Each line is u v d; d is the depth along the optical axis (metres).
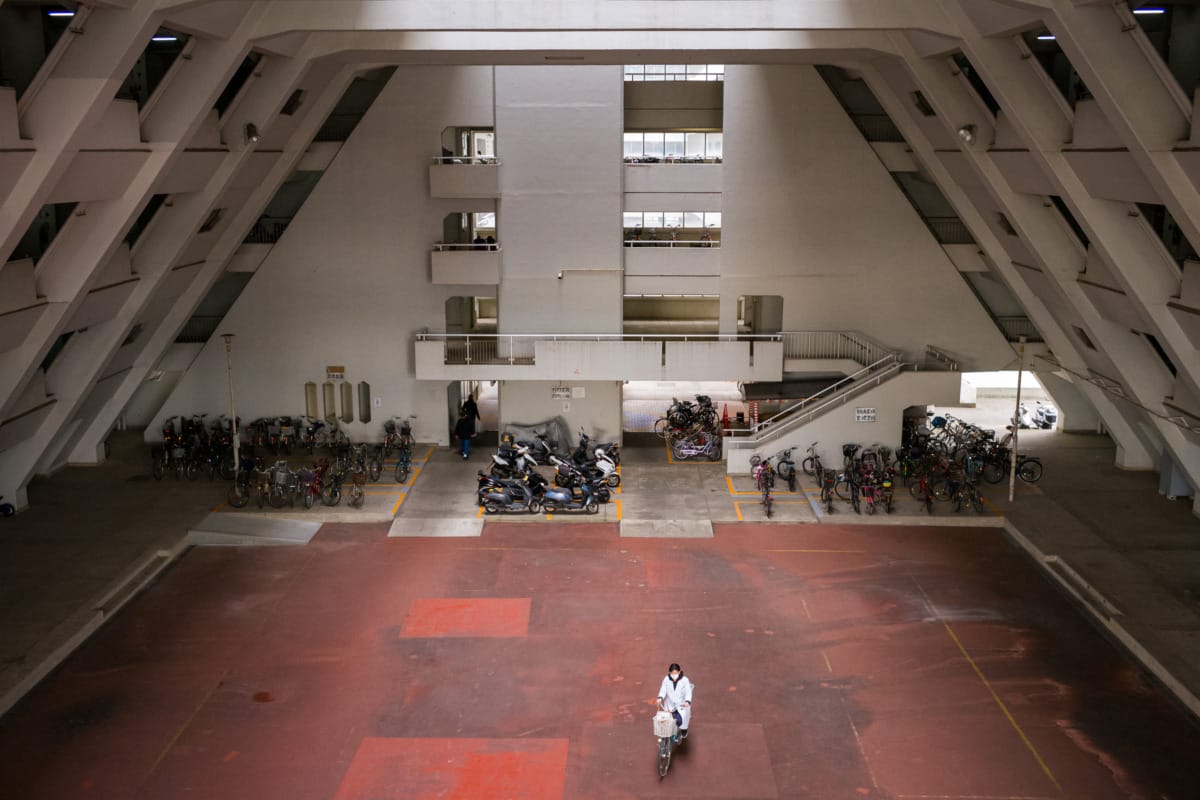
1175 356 24.34
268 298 35.97
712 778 18.31
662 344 34.19
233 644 23.03
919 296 35.16
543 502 30.92
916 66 26.06
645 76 34.66
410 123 34.19
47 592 24.89
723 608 24.80
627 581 26.34
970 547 28.50
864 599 25.25
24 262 23.70
